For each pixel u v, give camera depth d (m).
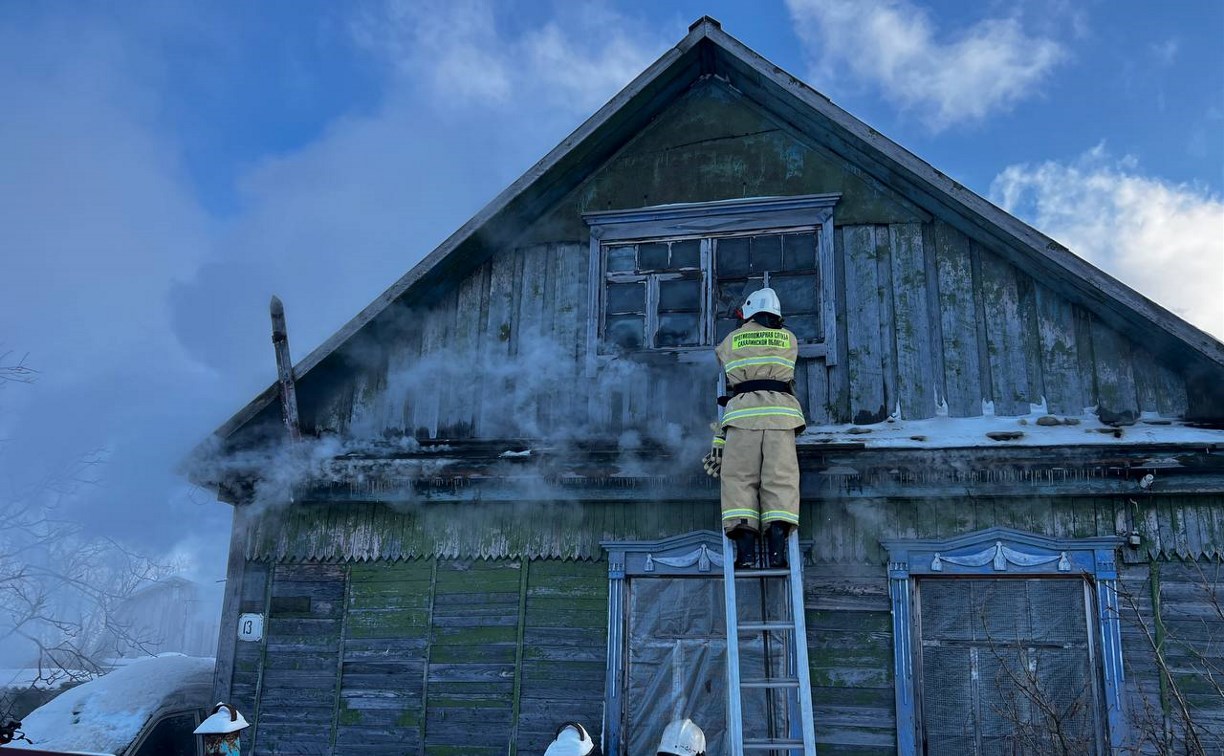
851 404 7.78
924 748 6.95
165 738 8.57
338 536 8.23
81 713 8.34
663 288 8.60
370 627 7.96
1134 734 6.64
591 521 7.86
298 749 7.77
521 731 7.48
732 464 6.35
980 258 7.91
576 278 8.67
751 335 6.69
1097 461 6.92
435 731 7.61
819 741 7.05
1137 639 6.84
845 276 8.15
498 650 7.70
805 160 8.59
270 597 8.18
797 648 5.88
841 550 7.39
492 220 8.56
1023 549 7.14
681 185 8.77
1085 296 7.46
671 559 7.61
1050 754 6.52
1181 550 6.93
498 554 7.91
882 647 7.15
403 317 8.70
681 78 8.89
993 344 7.69
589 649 7.56
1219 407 7.14
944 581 7.27
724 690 7.31
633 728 7.33
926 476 7.31
